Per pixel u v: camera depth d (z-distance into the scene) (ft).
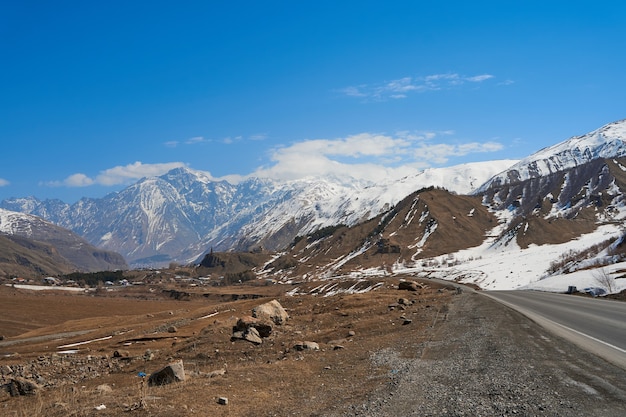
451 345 54.13
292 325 91.30
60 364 86.89
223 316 163.73
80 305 483.51
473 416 27.20
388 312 99.96
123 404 33.47
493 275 405.39
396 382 36.86
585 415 26.37
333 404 32.17
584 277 190.70
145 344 121.29
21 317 365.81
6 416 34.09
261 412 30.94
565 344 49.65
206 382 40.50
